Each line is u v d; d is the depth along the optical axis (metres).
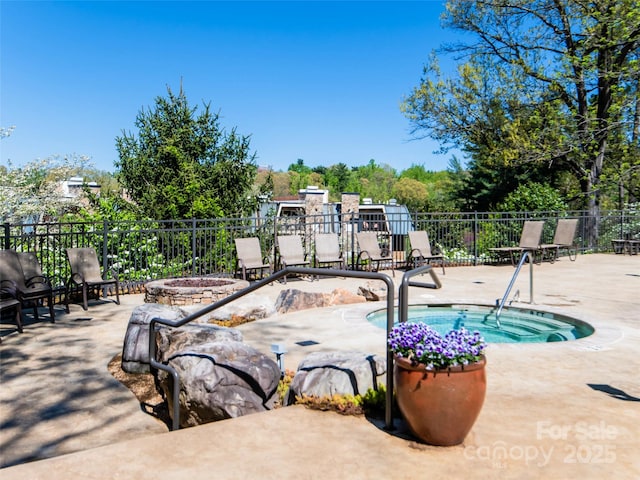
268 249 12.92
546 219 15.74
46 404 4.05
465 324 7.12
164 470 2.38
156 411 3.96
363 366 3.36
